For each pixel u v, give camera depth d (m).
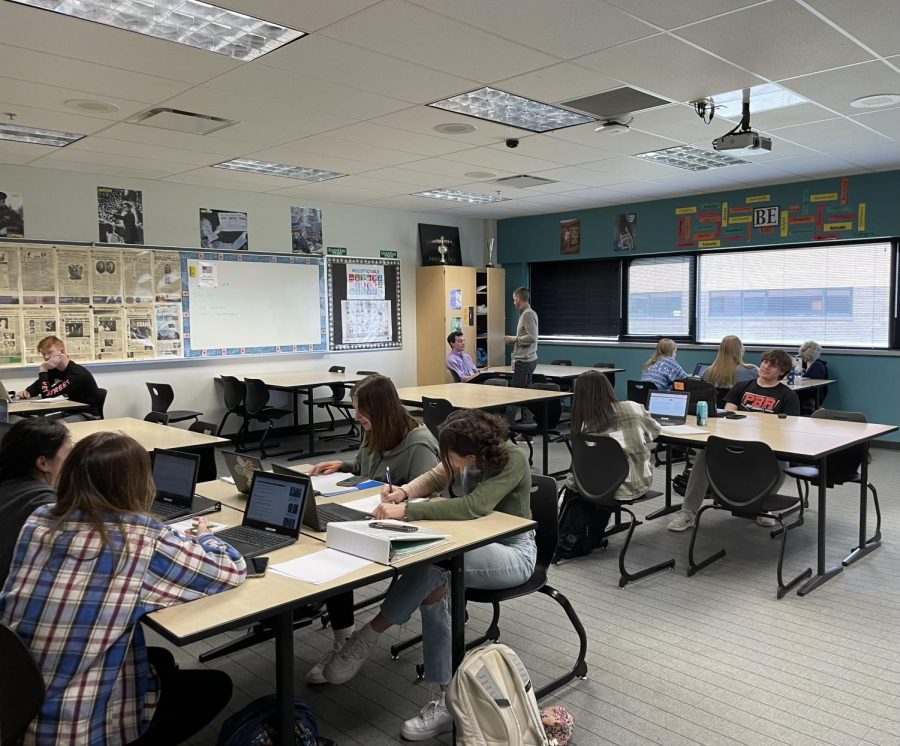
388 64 3.70
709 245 8.23
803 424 4.46
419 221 9.64
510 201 8.67
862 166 6.67
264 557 1.97
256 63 3.66
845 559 3.94
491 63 3.70
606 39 3.39
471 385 6.86
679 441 4.02
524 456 2.58
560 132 5.23
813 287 7.79
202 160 6.12
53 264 6.51
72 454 1.69
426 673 2.37
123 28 3.21
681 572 3.86
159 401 6.80
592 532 3.99
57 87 4.02
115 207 6.87
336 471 3.11
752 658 2.88
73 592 1.57
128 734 1.63
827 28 3.28
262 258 8.00
